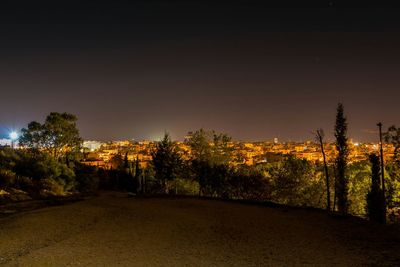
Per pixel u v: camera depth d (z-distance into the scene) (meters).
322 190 36.19
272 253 13.41
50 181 40.00
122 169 65.31
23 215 21.81
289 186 35.75
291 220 19.97
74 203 28.09
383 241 15.08
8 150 50.59
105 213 22.48
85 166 61.41
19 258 12.87
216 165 40.38
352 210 36.94
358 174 38.03
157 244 14.75
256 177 36.75
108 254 13.30
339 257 12.77
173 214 22.06
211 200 29.50
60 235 16.45
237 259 12.69
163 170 45.22
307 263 12.14
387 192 33.50
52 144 60.28
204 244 14.76
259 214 22.02
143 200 29.95
